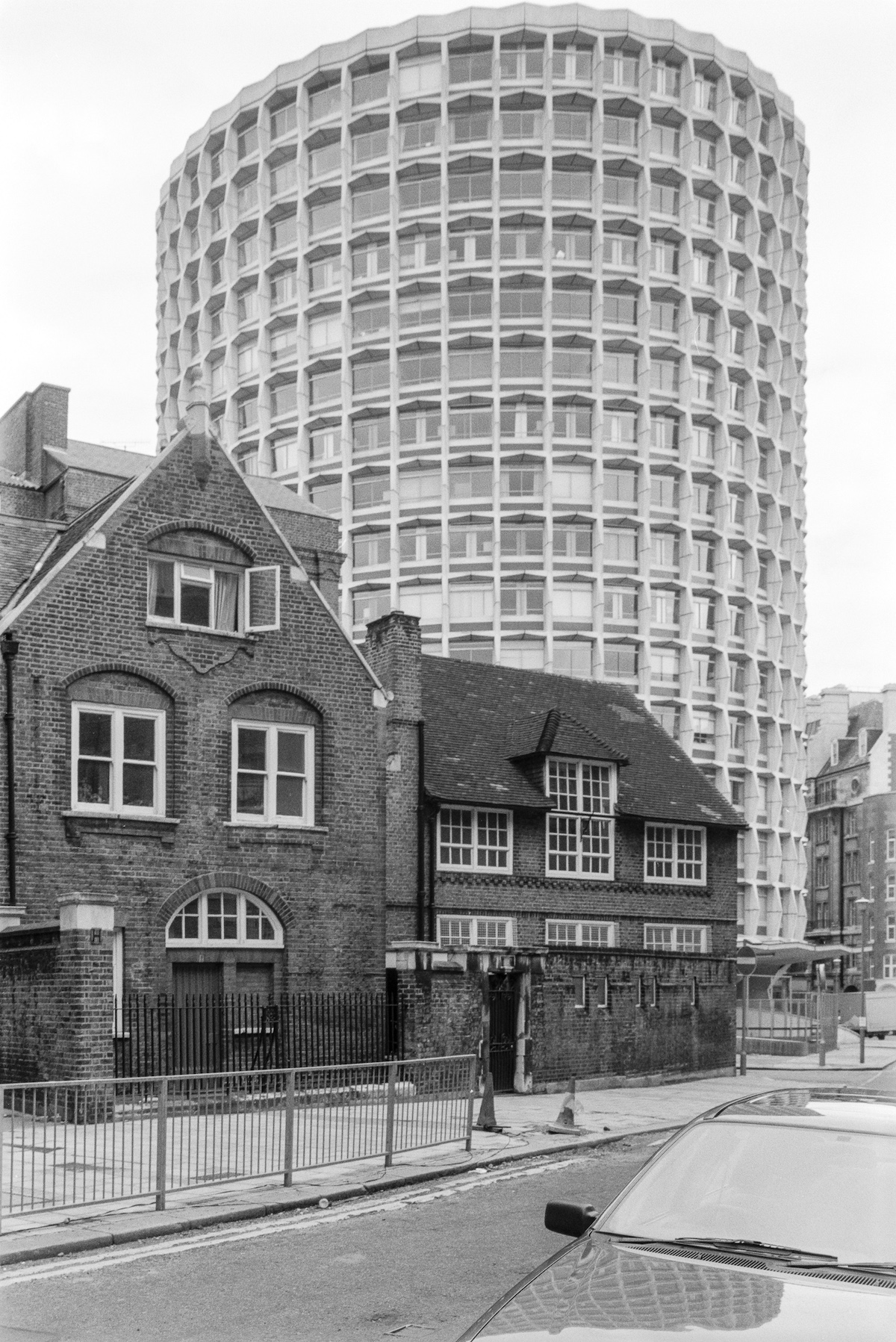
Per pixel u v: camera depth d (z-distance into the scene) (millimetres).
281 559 27172
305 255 91250
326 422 89938
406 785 30781
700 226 92875
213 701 25875
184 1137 14055
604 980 29844
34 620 23719
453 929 31500
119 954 24078
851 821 112188
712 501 91375
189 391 99000
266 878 26141
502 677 38125
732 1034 33531
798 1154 6332
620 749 37500
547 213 88500
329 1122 15891
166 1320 9156
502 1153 17906
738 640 91375
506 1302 5363
